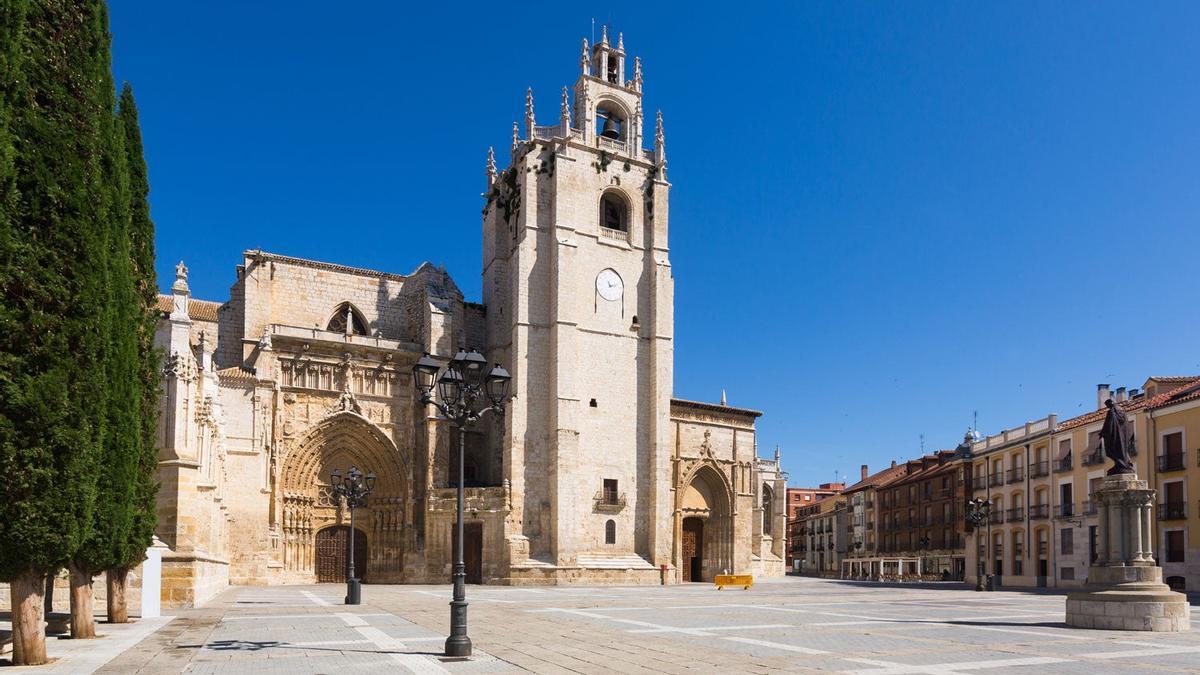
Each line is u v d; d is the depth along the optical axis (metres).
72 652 20.44
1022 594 57.47
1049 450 72.81
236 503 60.81
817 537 148.12
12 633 18.78
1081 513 67.19
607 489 71.31
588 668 18.45
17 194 17.25
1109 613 27.44
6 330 17.17
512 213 75.06
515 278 71.31
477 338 76.62
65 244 18.25
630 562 70.50
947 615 34.16
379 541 69.06
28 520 17.39
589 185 74.56
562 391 68.94
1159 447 59.75
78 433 18.16
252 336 67.62
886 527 117.12
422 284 73.69
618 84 78.69
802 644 23.02
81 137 18.92
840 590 60.03
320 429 67.12
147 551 30.66
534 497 67.94
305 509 66.50
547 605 38.97
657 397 74.00
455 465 70.31
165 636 24.17
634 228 76.75
